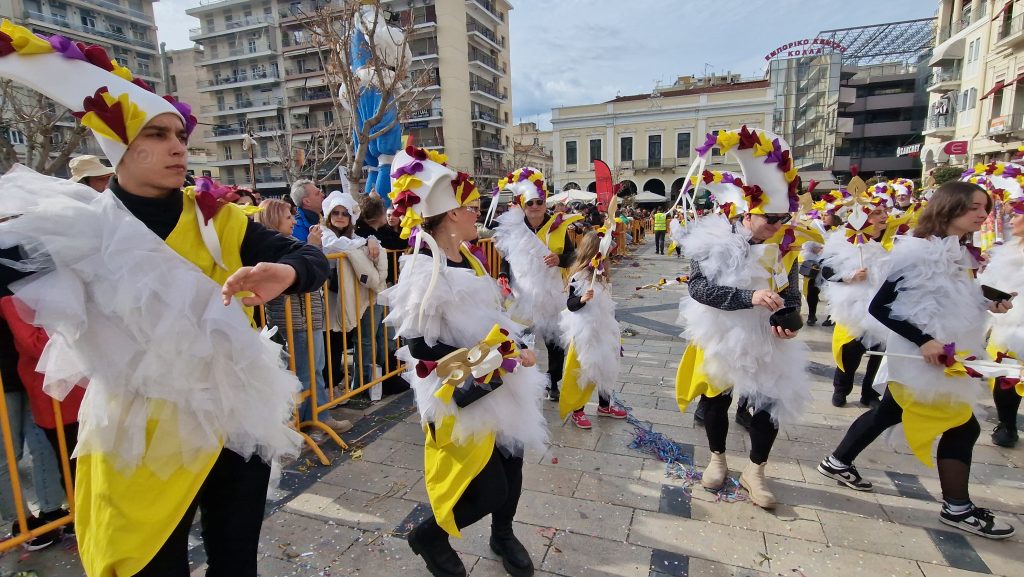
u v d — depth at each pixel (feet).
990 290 9.09
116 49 125.90
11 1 106.22
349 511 9.55
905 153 127.54
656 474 10.84
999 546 8.46
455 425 6.88
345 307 13.82
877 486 10.28
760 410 9.43
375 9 22.04
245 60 147.95
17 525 8.72
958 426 8.82
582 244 12.60
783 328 8.63
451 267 7.25
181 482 4.99
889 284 8.97
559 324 13.98
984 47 82.38
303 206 15.29
